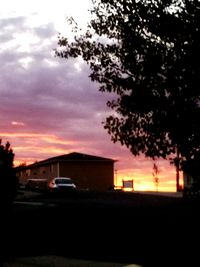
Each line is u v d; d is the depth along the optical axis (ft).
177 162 53.78
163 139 54.80
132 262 40.37
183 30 53.01
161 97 54.03
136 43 55.77
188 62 52.85
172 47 54.44
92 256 42.91
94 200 116.37
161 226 56.80
